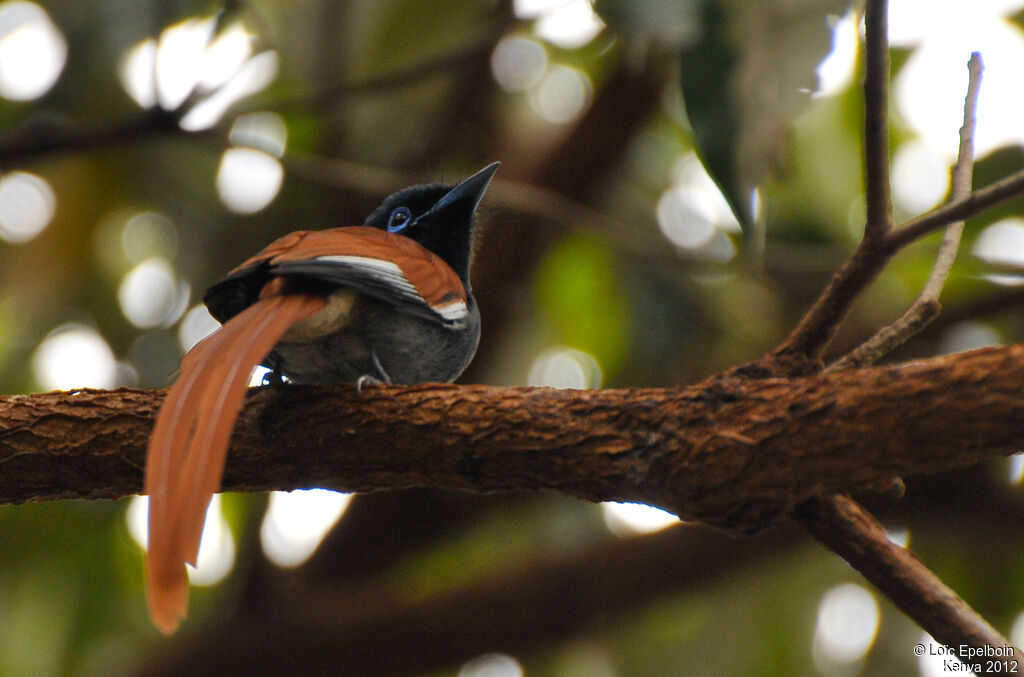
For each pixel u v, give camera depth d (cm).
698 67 764
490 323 1262
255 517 1280
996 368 493
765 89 755
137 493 638
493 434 589
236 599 1287
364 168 1190
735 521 566
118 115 1159
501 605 1237
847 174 1155
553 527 1346
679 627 1345
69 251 1298
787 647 1301
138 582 1295
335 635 1230
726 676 1308
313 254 684
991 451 499
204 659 1234
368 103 1223
